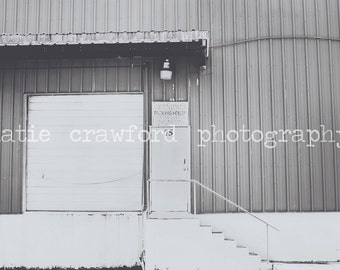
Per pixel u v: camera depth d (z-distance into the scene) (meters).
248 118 9.88
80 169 9.95
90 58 10.01
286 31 10.09
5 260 9.55
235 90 9.95
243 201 9.66
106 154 9.95
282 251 9.46
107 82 10.00
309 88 9.96
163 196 9.68
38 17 10.25
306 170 9.76
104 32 9.45
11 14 10.30
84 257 9.48
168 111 9.91
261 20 10.12
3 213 9.80
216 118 9.88
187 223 8.38
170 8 10.16
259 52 10.04
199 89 9.95
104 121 10.02
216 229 9.55
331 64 10.04
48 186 9.95
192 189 9.69
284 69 9.99
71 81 10.05
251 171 9.75
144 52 9.49
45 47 8.94
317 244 9.48
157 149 9.84
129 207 9.79
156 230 8.40
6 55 9.59
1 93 10.09
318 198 9.69
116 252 9.46
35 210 9.91
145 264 8.36
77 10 10.22
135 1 10.19
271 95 9.94
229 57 10.03
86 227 9.55
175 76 9.98
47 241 9.55
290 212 9.62
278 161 9.78
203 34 8.52
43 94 10.09
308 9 10.16
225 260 8.32
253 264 8.31
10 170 9.93
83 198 9.88
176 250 8.34
